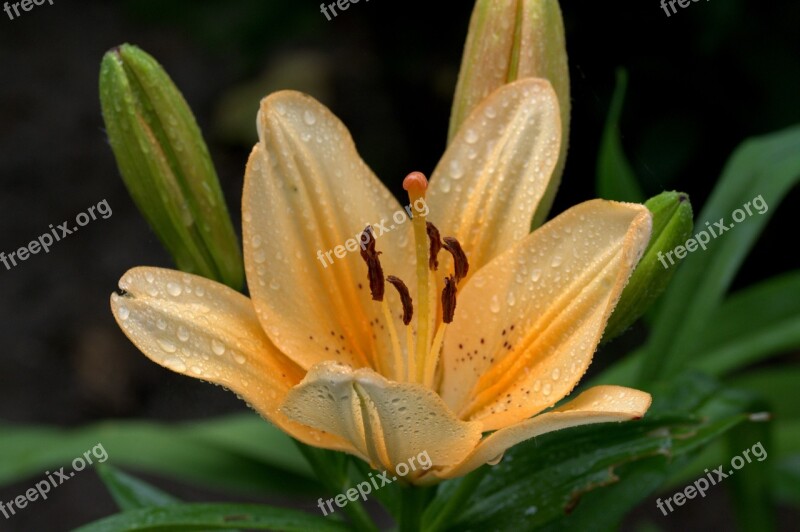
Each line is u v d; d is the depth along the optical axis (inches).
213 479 29.5
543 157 22.5
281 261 22.0
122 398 45.2
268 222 21.9
